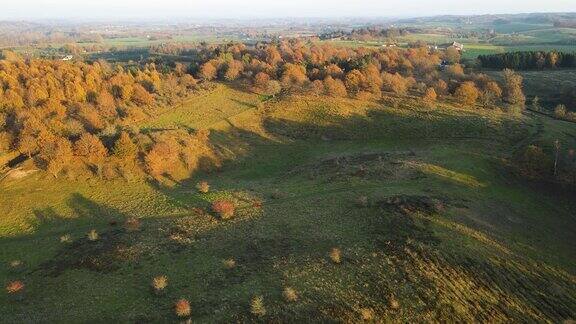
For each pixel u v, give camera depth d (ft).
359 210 192.95
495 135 309.83
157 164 273.13
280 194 228.02
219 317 130.62
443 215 183.62
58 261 175.52
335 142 337.52
